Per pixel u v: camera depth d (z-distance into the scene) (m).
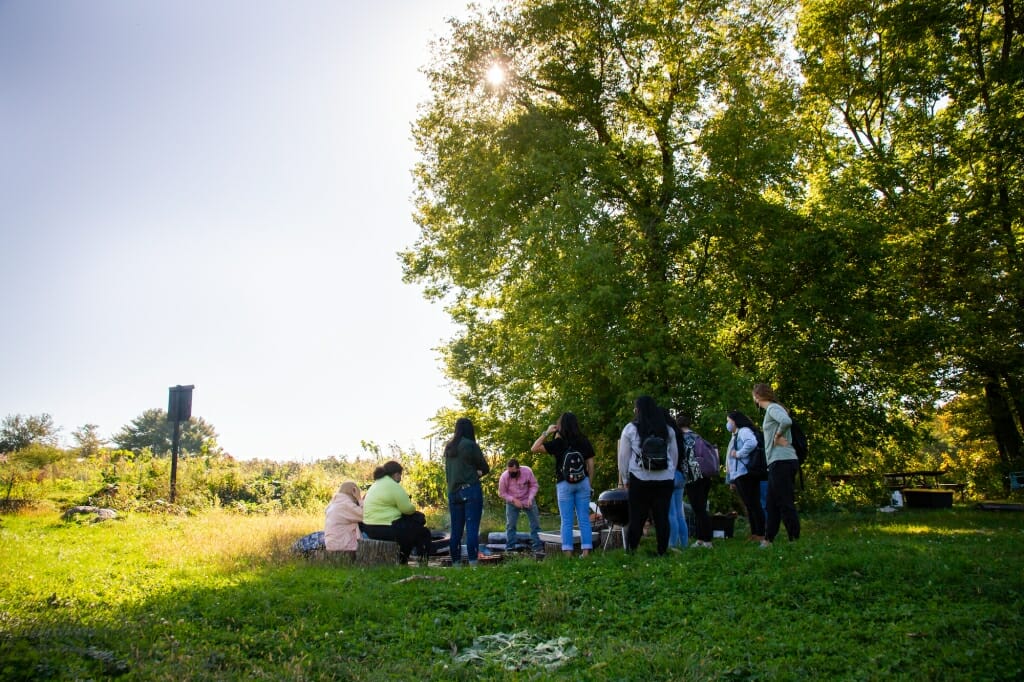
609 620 6.75
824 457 19.33
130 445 80.06
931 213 22.31
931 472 25.91
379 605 7.02
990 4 23.25
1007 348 21.80
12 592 7.46
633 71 21.28
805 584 7.41
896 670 5.27
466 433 10.76
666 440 9.41
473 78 20.78
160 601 7.10
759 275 18.77
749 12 22.14
